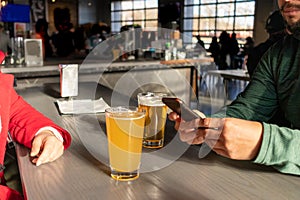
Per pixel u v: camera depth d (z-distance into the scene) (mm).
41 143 850
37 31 6094
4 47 3336
